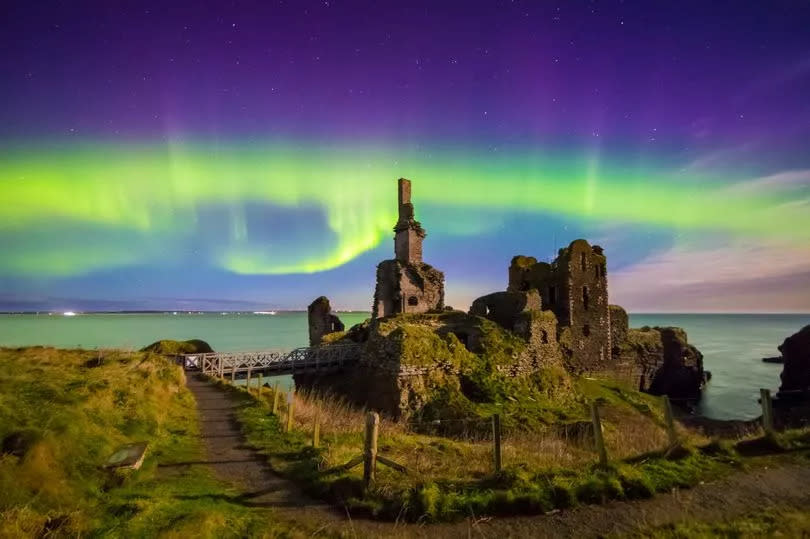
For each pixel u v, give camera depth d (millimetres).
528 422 22266
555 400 27875
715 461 11117
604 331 41906
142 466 10695
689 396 49406
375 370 27109
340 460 11305
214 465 11750
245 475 11109
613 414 25562
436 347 26812
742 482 9922
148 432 13258
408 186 44531
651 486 9609
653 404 33219
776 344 122375
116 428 12281
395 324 29312
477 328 31609
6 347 21516
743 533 7613
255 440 13977
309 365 31109
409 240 41969
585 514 8750
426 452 12977
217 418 16859
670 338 51250
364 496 9453
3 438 8836
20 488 7777
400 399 24266
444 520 8664
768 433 12430
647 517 8500
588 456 12820
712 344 122125
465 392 26469
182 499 9047
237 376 29453
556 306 41000
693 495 9367
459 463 11961
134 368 19281
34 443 8789
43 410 10688
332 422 16906
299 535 7910
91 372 17266
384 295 41062
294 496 9867
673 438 12016
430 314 33156
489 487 9820
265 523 8367
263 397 20688
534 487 9492
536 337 31594
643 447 13555
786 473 10359
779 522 7957
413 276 40875
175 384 20250
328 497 9734
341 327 44281
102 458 10117
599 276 42281
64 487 8383
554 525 8367
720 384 57281
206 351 34844
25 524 7012
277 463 11938
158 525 7723
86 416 11523
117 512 8039
